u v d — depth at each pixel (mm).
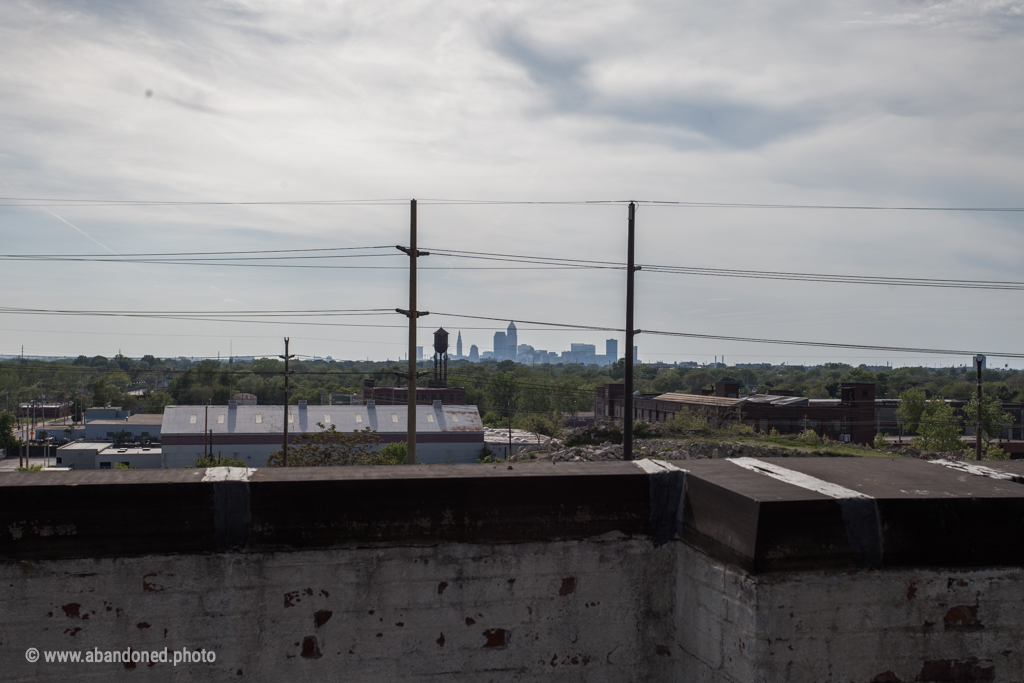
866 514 2221
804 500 2174
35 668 2172
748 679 2162
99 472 2352
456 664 2404
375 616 2350
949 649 2275
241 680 2277
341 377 126938
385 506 2355
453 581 2400
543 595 2471
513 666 2447
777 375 174000
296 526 2303
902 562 2238
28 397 96500
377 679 2350
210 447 41781
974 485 2432
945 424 41938
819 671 2184
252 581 2283
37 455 60688
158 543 2230
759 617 2141
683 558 2520
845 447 28766
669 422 33594
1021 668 2318
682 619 2510
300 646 2311
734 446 26141
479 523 2420
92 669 2203
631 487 2543
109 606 2211
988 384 108875
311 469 2502
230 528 2268
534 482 2467
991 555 2297
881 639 2230
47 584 2176
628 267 17438
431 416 46156
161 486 2240
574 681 2490
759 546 2131
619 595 2535
